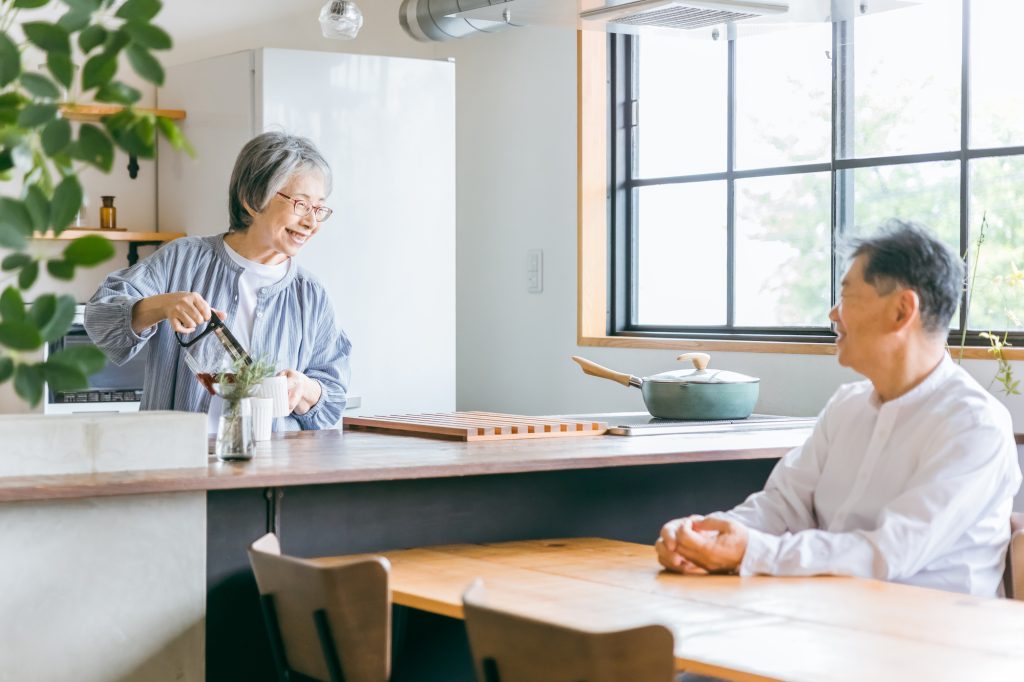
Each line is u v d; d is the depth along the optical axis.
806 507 2.25
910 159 3.81
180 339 2.79
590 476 2.64
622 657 1.32
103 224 4.45
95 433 2.08
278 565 1.83
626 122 4.76
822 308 4.08
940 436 2.03
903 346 2.08
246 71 4.11
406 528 2.40
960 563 2.03
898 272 2.06
